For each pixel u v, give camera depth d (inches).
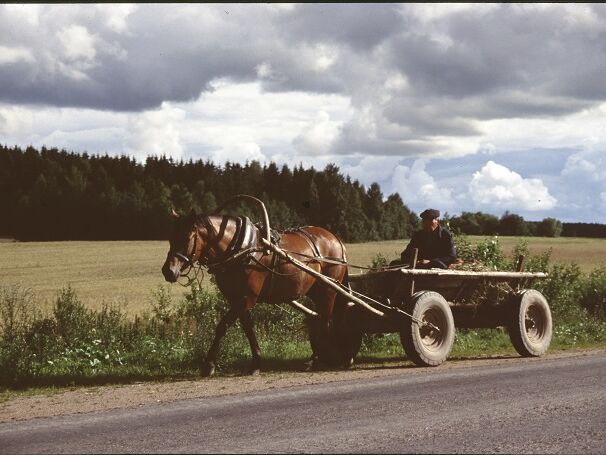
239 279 369.7
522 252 664.4
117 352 419.8
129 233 4672.7
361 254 2487.7
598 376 323.9
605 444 204.4
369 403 264.1
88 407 273.1
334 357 405.4
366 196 5290.4
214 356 365.4
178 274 352.5
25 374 364.2
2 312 434.9
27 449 203.8
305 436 214.4
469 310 445.4
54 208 4722.0
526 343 440.5
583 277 768.3
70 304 461.1
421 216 434.0
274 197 5570.9
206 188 5718.5
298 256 392.8
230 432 220.4
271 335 498.6
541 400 266.5
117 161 5821.9
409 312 394.9
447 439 209.8
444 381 316.5
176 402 275.3
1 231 4778.5
